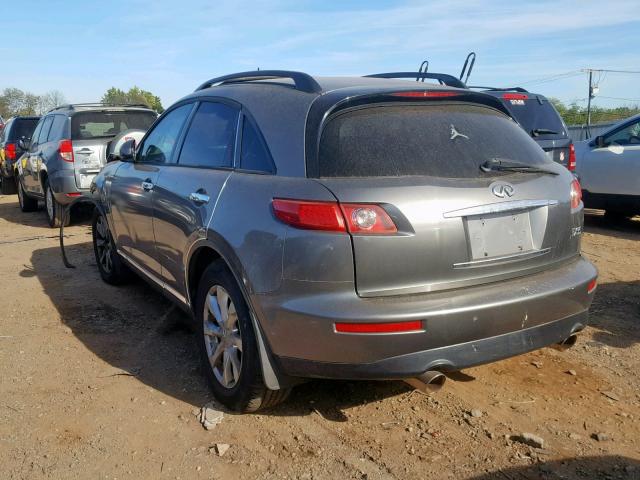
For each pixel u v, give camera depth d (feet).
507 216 10.44
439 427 11.16
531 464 10.00
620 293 18.54
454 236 9.82
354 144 10.23
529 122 27.94
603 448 10.44
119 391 12.73
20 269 22.95
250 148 11.72
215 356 11.96
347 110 10.66
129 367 13.91
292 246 9.78
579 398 12.16
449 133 10.81
